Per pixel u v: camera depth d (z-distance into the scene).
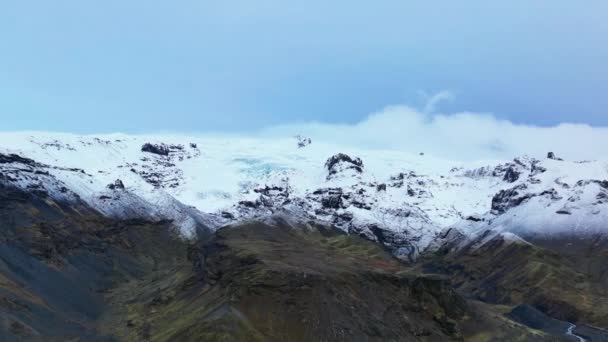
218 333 184.00
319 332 194.25
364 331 198.50
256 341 185.12
